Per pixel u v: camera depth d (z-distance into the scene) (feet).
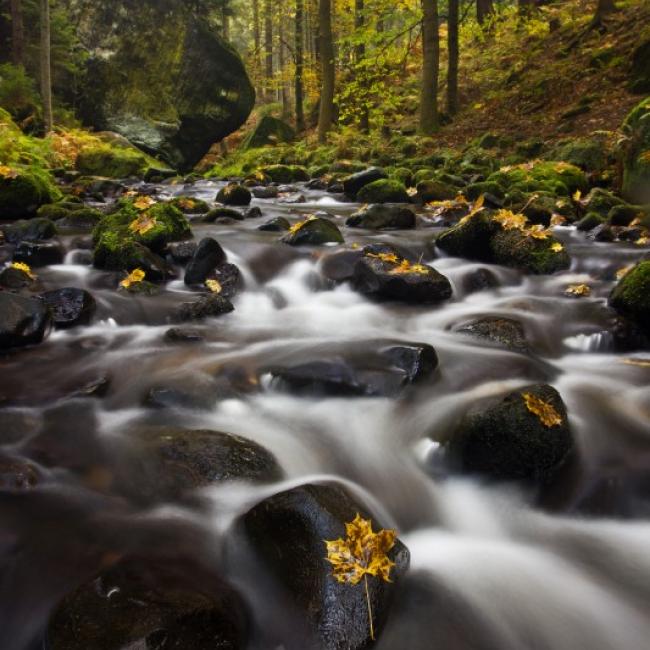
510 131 46.70
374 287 16.84
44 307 13.52
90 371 12.06
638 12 51.52
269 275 18.22
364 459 9.84
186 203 27.66
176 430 9.89
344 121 69.56
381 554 6.98
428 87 53.06
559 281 17.98
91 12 68.39
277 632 6.52
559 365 13.35
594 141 34.71
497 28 64.85
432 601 7.18
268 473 8.87
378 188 32.24
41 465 8.98
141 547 7.47
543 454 9.20
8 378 11.61
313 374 11.43
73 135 54.95
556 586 7.57
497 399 9.80
